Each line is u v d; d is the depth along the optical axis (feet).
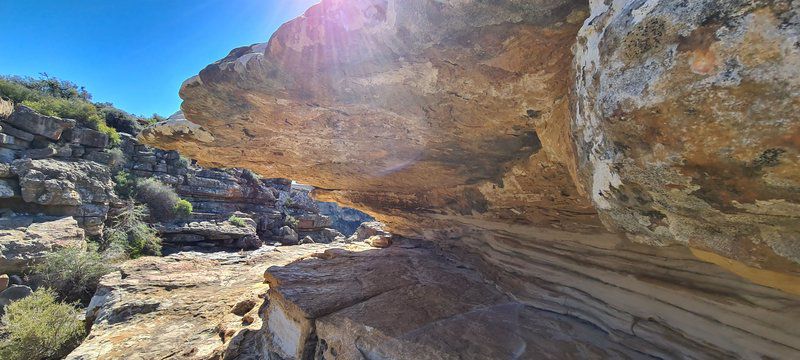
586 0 4.20
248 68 7.14
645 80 2.74
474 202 11.60
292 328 10.48
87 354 13.10
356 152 10.83
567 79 5.26
